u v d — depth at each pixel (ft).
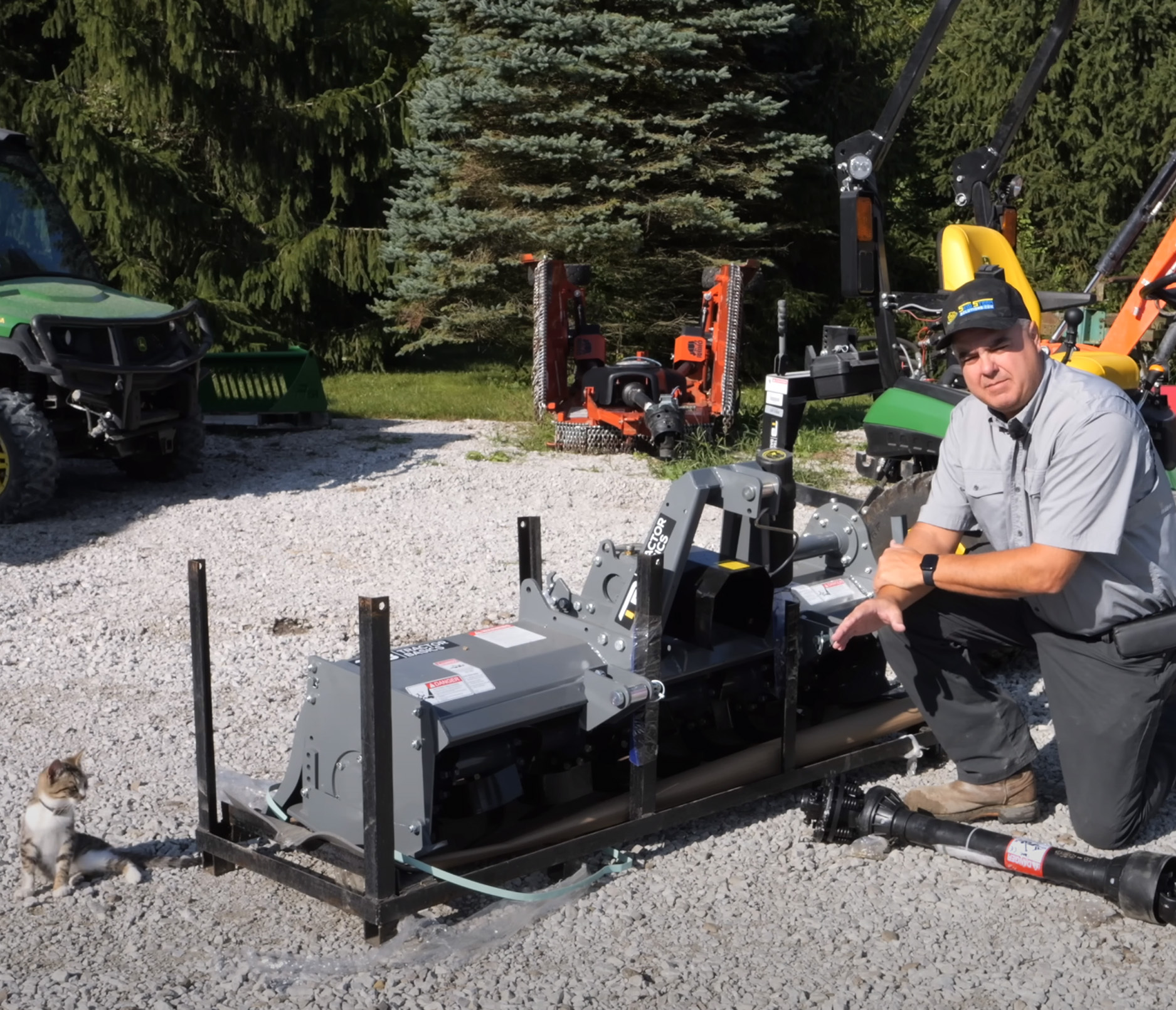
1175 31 56.39
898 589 11.24
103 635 18.40
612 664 11.51
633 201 46.42
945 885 11.18
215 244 53.16
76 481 30.27
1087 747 11.21
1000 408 10.73
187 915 10.66
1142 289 22.57
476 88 44.27
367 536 24.41
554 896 10.74
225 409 37.22
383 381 51.06
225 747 14.26
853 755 12.94
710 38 44.32
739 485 11.65
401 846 10.30
